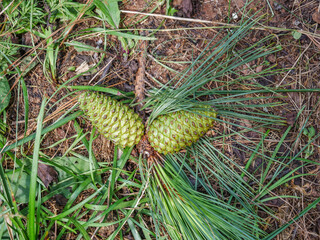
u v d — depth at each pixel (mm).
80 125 321
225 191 321
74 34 324
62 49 323
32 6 298
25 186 301
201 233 278
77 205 287
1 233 267
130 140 277
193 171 318
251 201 309
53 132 321
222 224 276
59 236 284
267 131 321
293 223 317
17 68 284
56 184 311
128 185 312
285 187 323
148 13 323
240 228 286
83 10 304
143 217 317
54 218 282
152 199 294
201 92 316
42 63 315
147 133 286
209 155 308
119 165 309
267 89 300
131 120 273
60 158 314
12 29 307
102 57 318
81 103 261
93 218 287
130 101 317
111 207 284
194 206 275
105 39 311
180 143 274
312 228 320
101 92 314
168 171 296
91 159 291
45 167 307
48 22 316
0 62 308
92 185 310
